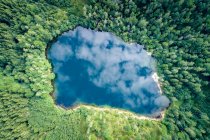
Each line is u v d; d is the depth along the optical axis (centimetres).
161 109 4309
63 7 4331
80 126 4081
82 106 4316
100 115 4125
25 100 4097
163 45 4262
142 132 4003
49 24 4259
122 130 4025
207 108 4019
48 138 3997
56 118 4138
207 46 4003
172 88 4200
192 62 4031
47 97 4250
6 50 4088
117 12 4188
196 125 3903
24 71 4231
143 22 4144
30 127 4028
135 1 4134
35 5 4116
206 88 4088
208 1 3772
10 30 4119
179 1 3866
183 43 4122
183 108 4059
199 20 3919
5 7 4006
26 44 4156
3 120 3841
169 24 4147
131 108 4381
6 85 3975
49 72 4391
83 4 4322
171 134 3972
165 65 4259
